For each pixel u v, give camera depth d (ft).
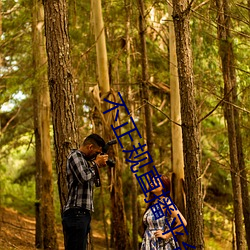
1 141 55.72
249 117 33.35
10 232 51.98
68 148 22.33
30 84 37.32
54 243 45.09
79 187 18.72
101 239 61.67
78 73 41.09
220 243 55.72
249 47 32.58
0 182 65.00
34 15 40.60
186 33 21.80
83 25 40.57
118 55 41.52
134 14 43.37
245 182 33.37
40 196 48.29
